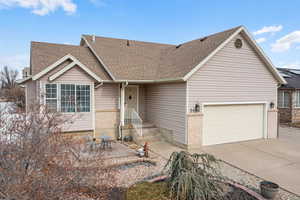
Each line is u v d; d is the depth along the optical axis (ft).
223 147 33.65
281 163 25.99
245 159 27.58
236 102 36.47
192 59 35.32
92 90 35.68
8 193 9.48
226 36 34.58
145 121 44.14
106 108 39.86
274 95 40.81
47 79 32.07
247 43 36.94
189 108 32.37
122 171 22.49
